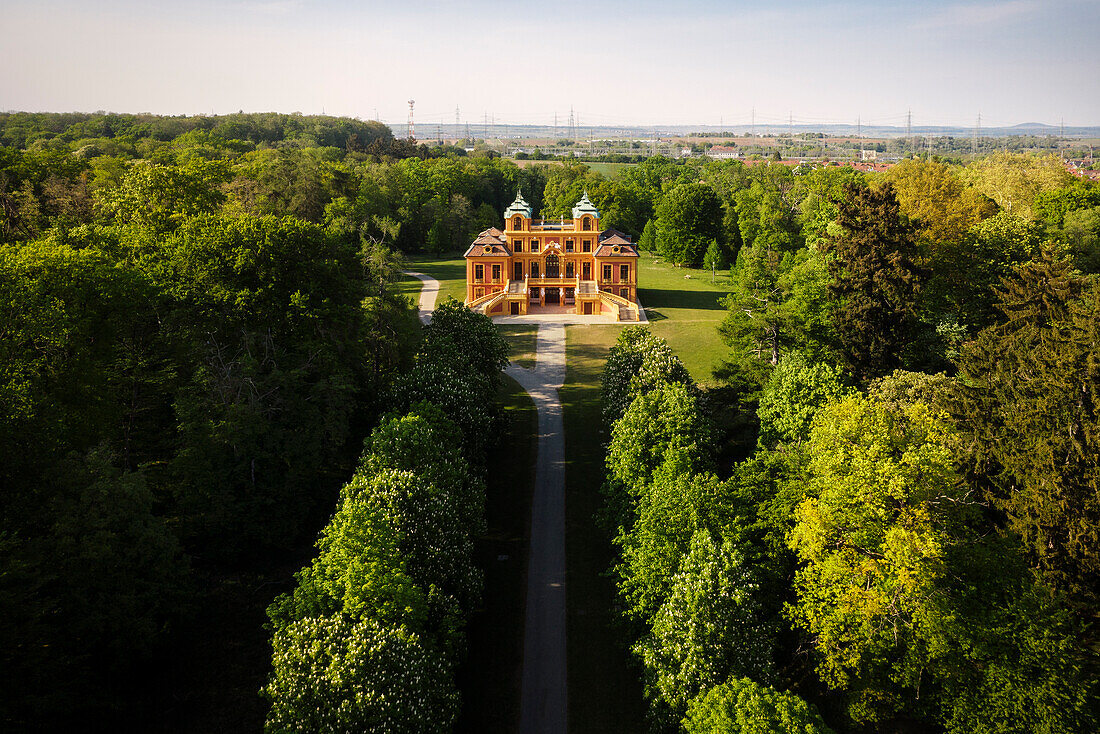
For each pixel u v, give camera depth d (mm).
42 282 51219
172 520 53281
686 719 33062
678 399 55375
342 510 43375
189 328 58594
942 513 39000
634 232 189375
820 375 58000
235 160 160000
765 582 41938
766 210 152500
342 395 58469
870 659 37844
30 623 35125
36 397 44719
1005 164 132875
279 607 37969
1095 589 41656
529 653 47500
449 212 171125
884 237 69562
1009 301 64188
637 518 50750
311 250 66125
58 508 39594
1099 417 45500
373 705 33375
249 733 40000
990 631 36188
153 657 44062
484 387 70188
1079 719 35031
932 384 57594
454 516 47906
